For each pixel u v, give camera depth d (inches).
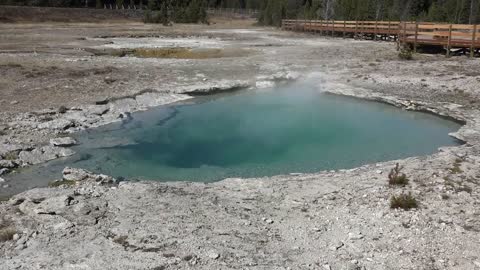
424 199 333.1
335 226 300.5
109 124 569.3
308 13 2249.0
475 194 339.0
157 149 487.8
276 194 355.3
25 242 275.3
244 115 619.2
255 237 285.4
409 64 924.6
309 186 371.2
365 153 471.5
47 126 532.7
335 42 1416.1
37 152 454.3
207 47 1249.4
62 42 1320.1
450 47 1012.5
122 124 571.8
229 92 744.3
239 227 297.9
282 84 794.8
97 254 261.3
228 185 377.1
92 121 568.7
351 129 554.9
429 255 262.5
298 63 949.8
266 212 322.3
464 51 1044.5
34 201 330.3
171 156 468.8
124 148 489.4
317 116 617.3
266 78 805.9
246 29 2156.7
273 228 298.4
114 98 658.2
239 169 434.6
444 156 432.8
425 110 629.3
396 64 927.7
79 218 303.6
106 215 310.8
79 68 870.4
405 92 714.2
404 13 2166.6
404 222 300.7
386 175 386.9
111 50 1160.2
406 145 494.0
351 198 343.0
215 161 455.2
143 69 876.0
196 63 952.9
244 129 557.3
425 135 528.7
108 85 732.7
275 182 383.2
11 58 965.8
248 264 253.4
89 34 1615.4
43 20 2260.1
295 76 824.3
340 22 1640.0
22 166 430.3
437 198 333.7
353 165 438.6
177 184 379.2
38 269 247.0
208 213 318.0
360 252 268.2
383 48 1206.3
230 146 498.3
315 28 1806.1
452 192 342.6
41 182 396.2
